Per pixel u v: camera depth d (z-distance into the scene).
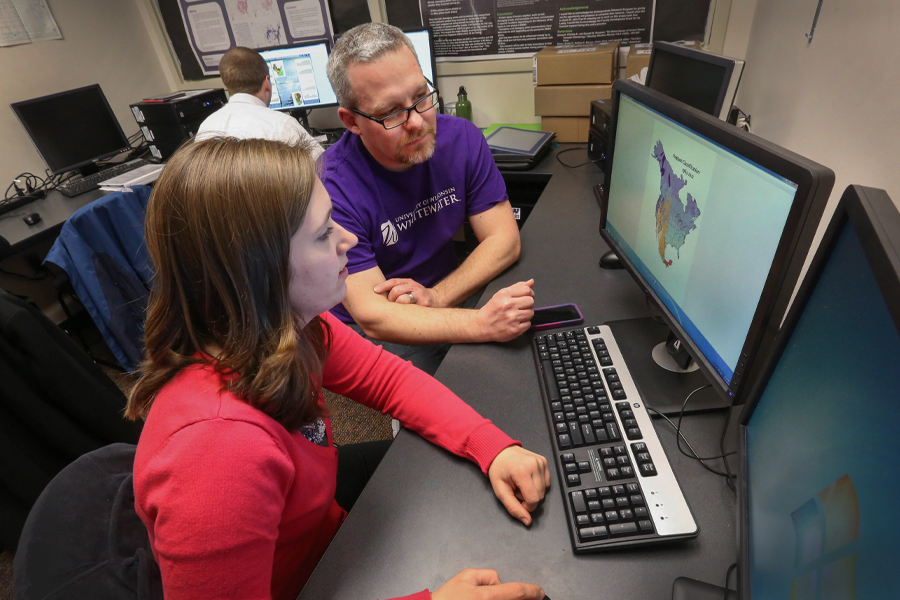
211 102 2.50
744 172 0.56
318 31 2.46
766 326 0.55
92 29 2.53
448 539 0.60
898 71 0.70
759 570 0.44
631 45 2.01
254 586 0.50
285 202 0.49
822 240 0.41
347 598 0.55
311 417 0.62
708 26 1.87
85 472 0.61
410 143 1.14
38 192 2.21
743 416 0.55
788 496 0.41
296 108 2.44
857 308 0.34
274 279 0.51
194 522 0.46
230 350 0.52
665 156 0.76
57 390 1.23
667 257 0.79
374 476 0.69
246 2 2.49
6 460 1.21
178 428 0.48
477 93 2.36
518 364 0.88
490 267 1.16
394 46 1.06
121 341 1.72
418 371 0.82
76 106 2.32
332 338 0.80
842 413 0.35
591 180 1.63
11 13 2.22
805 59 1.08
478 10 2.14
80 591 0.51
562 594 0.53
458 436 0.71
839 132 0.88
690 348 0.73
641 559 0.56
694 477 0.64
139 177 2.22
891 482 0.27
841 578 0.31
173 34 2.73
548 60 1.85
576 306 0.99
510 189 1.99
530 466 0.64
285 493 0.56
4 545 1.31
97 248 1.61
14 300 1.17
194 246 0.48
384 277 1.28
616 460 0.65
